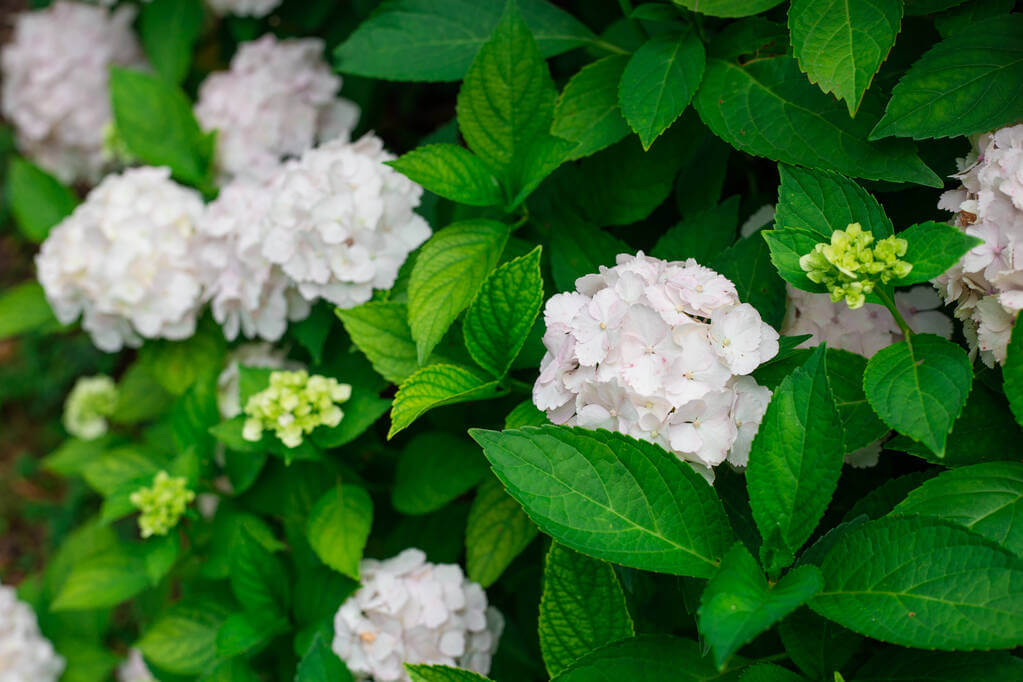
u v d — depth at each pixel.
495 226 1.16
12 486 2.43
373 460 1.31
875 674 0.99
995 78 1.04
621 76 1.17
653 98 1.11
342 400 1.21
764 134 1.09
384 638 1.17
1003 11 1.08
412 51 1.26
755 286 1.10
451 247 1.15
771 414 0.96
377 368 1.16
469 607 1.22
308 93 1.62
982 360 1.04
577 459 0.97
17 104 2.01
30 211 1.50
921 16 1.12
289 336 1.40
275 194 1.26
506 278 1.07
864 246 0.98
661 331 1.01
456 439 1.23
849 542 0.95
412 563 1.21
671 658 1.00
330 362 1.29
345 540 1.20
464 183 1.16
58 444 2.43
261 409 1.21
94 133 1.97
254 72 1.61
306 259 1.23
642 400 1.01
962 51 1.05
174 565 1.38
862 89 1.03
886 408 0.97
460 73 1.25
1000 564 0.91
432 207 1.30
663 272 1.06
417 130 1.81
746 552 0.95
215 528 1.27
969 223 1.05
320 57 1.67
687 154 1.21
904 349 0.98
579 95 1.17
